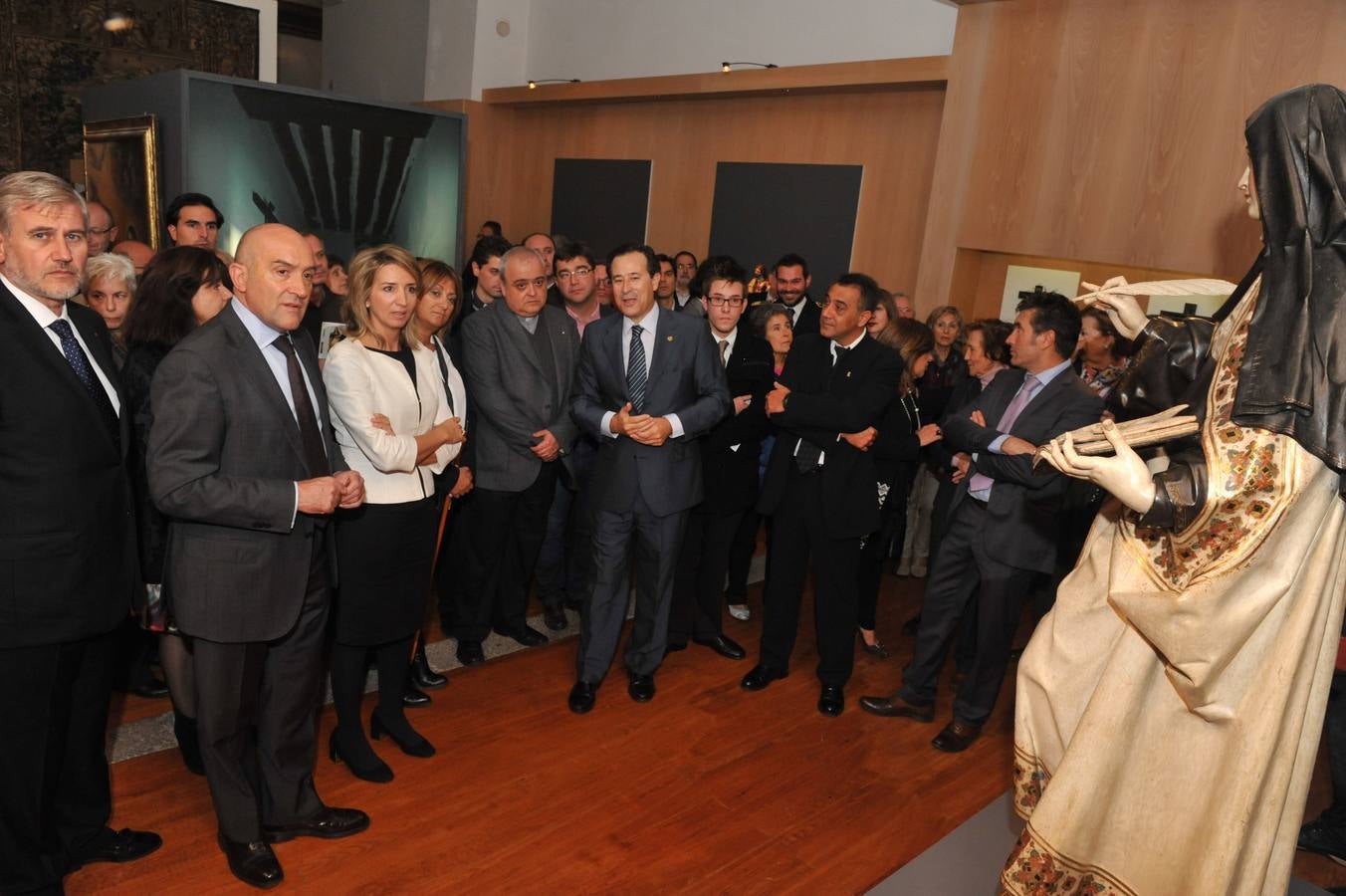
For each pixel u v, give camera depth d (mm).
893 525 3797
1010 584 2973
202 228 3898
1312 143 1464
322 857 2328
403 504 2531
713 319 3514
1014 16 4938
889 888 2186
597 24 9125
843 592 3277
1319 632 1560
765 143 7340
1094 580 1768
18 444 1820
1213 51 4262
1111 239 4641
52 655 1920
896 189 6453
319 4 12672
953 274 5324
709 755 2984
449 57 10188
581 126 9023
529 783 2738
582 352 3217
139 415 2354
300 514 2131
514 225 9961
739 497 3578
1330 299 1432
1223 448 1495
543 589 3859
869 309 3201
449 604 3611
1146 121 4488
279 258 2008
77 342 1957
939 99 6148
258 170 5793
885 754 3092
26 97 7844
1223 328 1698
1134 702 1638
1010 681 3826
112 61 8164
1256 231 4160
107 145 5898
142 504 2318
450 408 2842
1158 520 1519
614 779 2801
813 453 3244
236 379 2031
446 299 2736
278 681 2266
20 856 1978
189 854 2289
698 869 2420
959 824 2707
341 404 2434
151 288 2436
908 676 3350
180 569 2031
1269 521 1457
